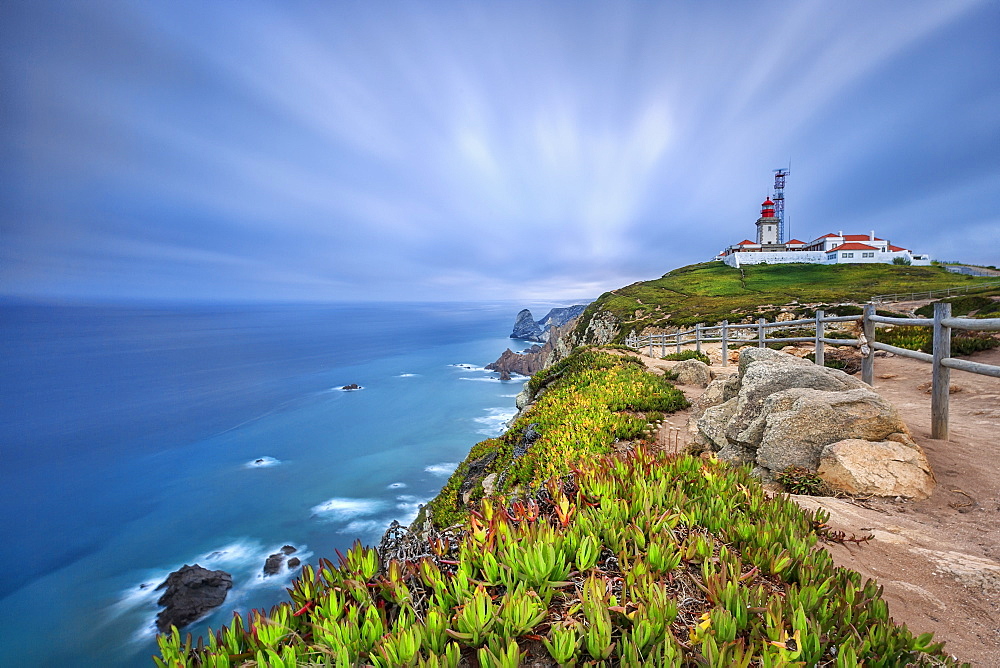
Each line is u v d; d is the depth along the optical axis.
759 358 8.27
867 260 101.25
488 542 2.77
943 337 6.11
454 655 1.95
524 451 10.77
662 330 47.62
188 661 2.05
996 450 5.61
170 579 30.06
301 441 64.88
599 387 12.80
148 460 60.09
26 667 24.83
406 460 55.09
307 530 38.78
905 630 2.20
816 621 2.18
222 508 44.12
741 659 1.87
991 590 3.07
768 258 107.12
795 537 3.07
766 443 6.01
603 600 2.24
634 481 3.85
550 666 2.05
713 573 2.48
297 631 2.24
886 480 4.89
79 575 33.34
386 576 2.56
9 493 50.84
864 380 8.80
